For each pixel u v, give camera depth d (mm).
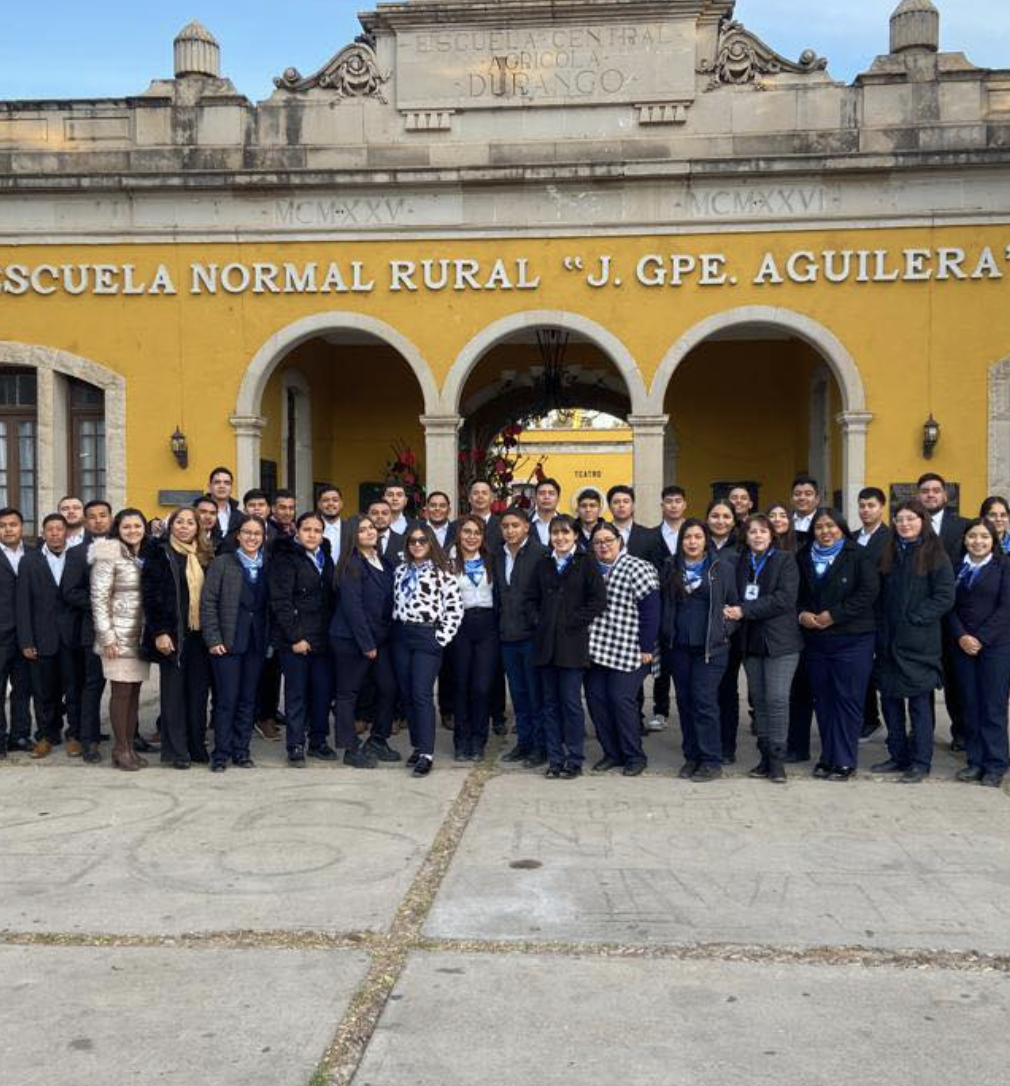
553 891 5445
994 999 4301
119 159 14594
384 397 18500
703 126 14078
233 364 14555
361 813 6879
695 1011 4188
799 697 8312
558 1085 3674
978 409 13844
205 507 8719
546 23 14195
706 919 5086
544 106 14219
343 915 5152
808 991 4359
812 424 16844
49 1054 3879
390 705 8328
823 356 14281
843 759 7707
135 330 14656
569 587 7742
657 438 14227
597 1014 4164
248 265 14539
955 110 13781
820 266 14000
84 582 8406
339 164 14438
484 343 14344
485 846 6160
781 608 7527
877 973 4527
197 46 14500
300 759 8203
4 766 8203
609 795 7293
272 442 15945
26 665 8742
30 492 15320
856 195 13914
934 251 13852
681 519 9117
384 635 8195
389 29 14375
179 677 8094
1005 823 6625
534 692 8195
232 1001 4277
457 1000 4277
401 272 14406
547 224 14219
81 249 14672
